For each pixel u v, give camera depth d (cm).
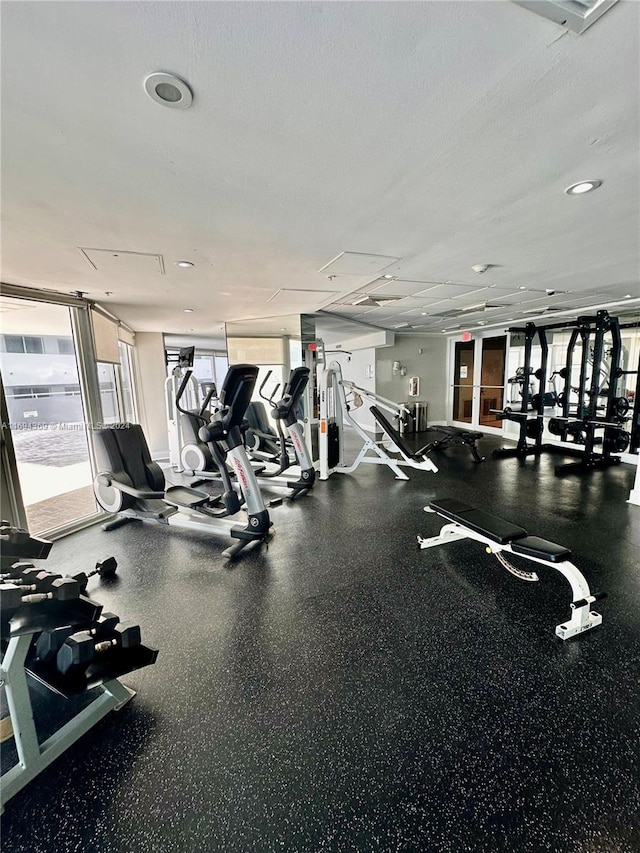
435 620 209
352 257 275
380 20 88
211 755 137
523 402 618
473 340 844
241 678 172
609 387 522
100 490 360
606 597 212
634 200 191
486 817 115
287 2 83
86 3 81
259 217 201
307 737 143
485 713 151
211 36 91
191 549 305
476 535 258
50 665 148
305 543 311
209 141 134
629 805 117
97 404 381
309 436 573
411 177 164
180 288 354
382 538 319
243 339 609
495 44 95
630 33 92
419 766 131
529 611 216
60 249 237
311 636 199
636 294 448
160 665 180
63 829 115
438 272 326
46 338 354
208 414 546
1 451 286
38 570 158
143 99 111
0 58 94
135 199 176
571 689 162
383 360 834
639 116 125
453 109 120
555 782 125
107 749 139
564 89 112
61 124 121
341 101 115
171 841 112
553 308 546
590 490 436
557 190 179
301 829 114
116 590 245
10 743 146
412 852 108
